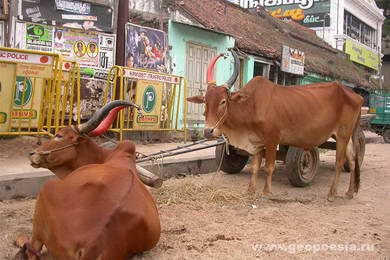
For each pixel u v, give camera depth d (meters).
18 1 9.11
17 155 7.83
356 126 7.31
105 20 10.55
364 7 30.62
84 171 3.76
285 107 6.59
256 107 6.44
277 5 29.56
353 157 7.16
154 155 6.72
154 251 4.21
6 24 9.14
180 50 12.40
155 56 11.65
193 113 12.91
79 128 4.43
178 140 11.66
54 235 3.25
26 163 7.21
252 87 6.51
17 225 4.90
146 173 4.92
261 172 8.94
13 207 5.66
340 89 7.16
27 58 7.46
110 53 10.70
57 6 9.70
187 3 14.37
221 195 6.50
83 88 9.84
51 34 9.66
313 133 6.84
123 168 3.89
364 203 6.81
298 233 5.00
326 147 8.52
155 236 3.74
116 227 3.29
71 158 4.49
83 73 10.02
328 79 20.56
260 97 6.49
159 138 11.20
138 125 9.66
